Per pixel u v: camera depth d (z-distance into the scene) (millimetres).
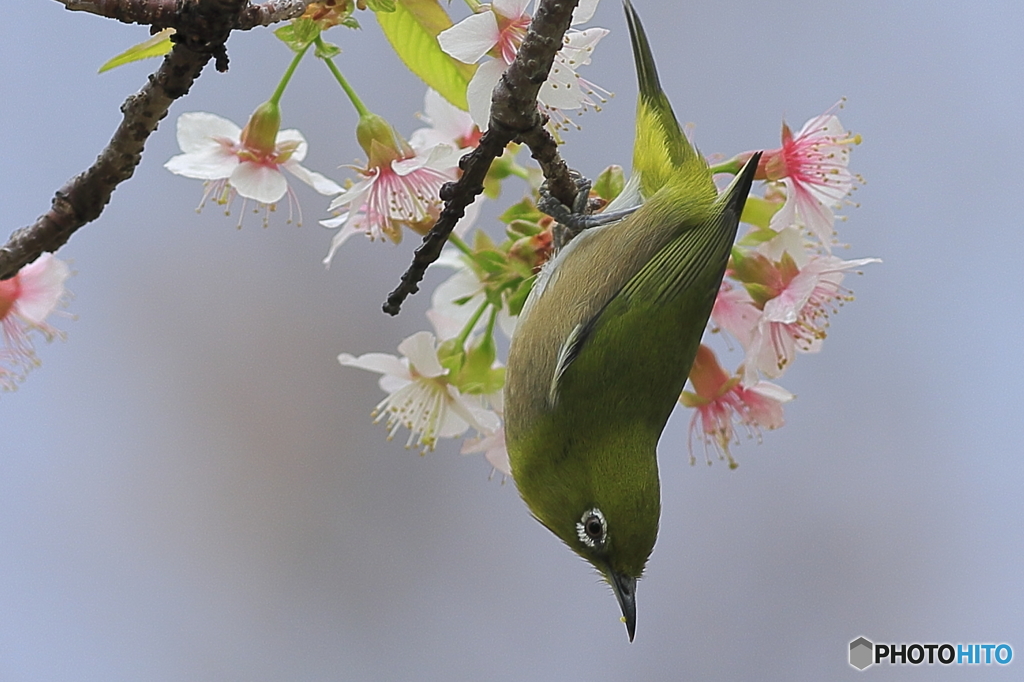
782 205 3160
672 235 3166
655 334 3166
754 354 3158
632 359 3164
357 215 3166
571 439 3166
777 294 3158
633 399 3166
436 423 3170
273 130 3154
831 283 3164
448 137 3184
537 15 3113
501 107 3121
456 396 3170
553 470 3168
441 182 3154
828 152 3154
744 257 3160
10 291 3162
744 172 3150
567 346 3164
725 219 3154
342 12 3129
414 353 3164
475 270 3184
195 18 3111
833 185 3154
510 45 3135
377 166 3154
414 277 3131
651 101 3174
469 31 3133
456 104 3150
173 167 3152
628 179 3180
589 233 3170
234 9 3111
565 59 3139
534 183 3174
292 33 3131
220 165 3154
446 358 3170
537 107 3133
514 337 3170
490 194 3174
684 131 3176
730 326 3170
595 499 3164
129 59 3133
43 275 3164
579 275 3168
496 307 3174
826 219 3154
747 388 3172
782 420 3172
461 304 3174
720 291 3172
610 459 3164
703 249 3160
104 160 3129
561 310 3168
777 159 3156
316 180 3158
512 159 3174
